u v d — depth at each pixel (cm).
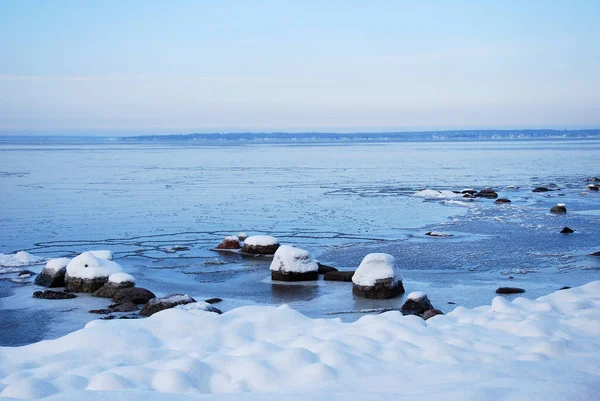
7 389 617
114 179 6069
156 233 2878
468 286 1791
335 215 3459
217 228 3022
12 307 1609
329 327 902
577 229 2920
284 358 718
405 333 837
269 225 3105
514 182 5681
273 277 1948
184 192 4753
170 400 584
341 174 6856
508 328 878
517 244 2530
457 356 736
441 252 2362
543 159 9850
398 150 16075
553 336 828
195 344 827
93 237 2767
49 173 6969
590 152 12325
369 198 4325
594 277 1900
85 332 854
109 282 1739
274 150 16775
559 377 636
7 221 3228
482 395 571
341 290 1792
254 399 591
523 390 582
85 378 665
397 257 2273
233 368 709
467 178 6191
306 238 2723
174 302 1473
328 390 624
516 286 1781
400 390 620
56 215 3462
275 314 951
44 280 1867
